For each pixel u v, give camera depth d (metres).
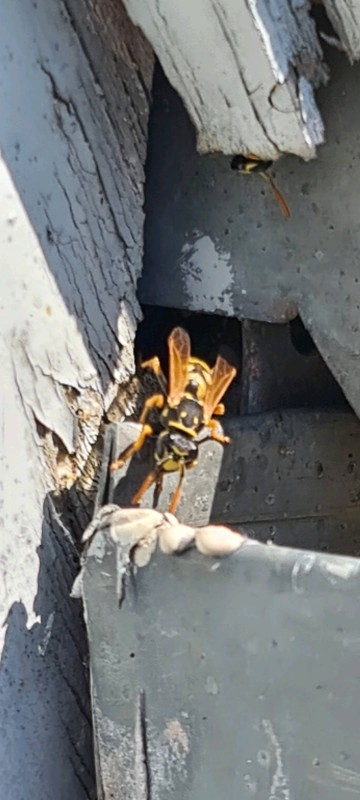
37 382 0.16
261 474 0.17
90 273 0.17
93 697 0.15
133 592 0.14
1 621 0.16
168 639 0.14
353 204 0.16
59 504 0.16
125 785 0.15
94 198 0.17
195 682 0.14
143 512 0.14
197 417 0.16
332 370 0.17
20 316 0.16
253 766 0.14
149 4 0.15
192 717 0.14
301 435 0.18
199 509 0.17
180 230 0.18
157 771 0.15
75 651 0.17
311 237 0.17
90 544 0.14
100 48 0.17
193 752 0.14
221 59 0.15
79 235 0.17
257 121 0.16
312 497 0.18
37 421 0.16
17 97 0.16
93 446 0.17
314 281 0.17
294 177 0.17
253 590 0.13
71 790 0.17
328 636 0.13
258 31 0.15
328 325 0.17
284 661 0.13
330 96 0.16
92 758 0.17
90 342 0.17
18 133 0.16
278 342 0.18
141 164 0.17
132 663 0.15
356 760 0.13
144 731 0.15
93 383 0.17
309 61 0.15
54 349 0.16
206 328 0.19
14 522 0.16
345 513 0.18
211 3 0.15
